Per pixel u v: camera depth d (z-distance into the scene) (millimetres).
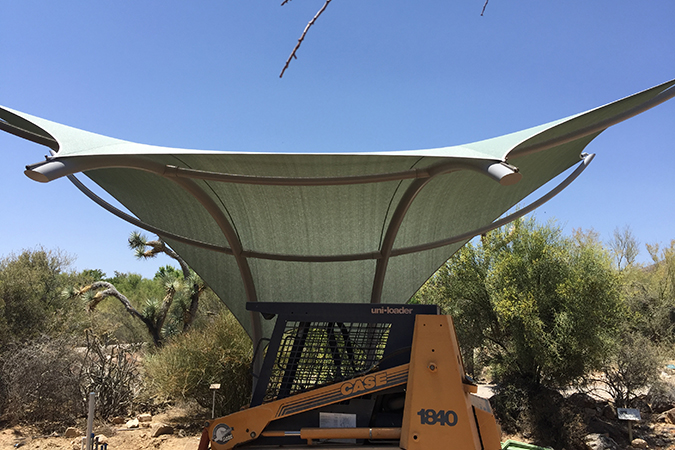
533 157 6660
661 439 12805
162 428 10602
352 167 6094
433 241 9383
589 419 13703
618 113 5383
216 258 9625
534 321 13641
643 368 14219
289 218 8133
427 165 6113
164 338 20531
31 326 12922
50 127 5586
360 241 8844
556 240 14906
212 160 5660
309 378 4418
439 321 4109
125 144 5727
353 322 4418
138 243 20750
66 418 10773
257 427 4191
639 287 26250
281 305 4547
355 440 4125
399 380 4090
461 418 3846
